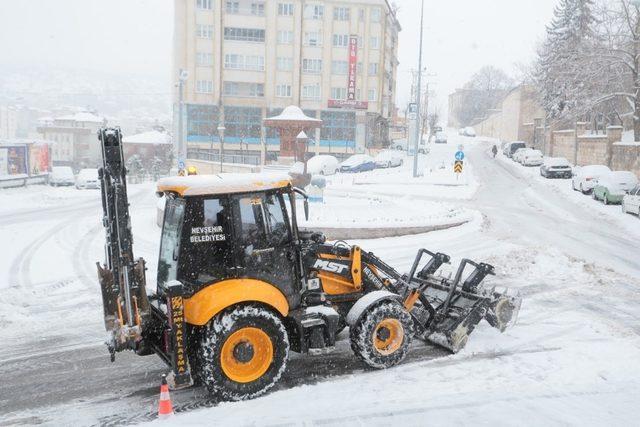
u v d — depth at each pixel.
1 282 12.91
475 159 56.31
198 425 5.97
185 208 6.55
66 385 7.29
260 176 6.99
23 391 7.11
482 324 9.38
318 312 7.20
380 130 70.75
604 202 27.64
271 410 6.33
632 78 37.00
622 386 6.95
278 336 6.77
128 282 6.25
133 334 6.20
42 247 17.33
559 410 6.29
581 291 11.88
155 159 65.44
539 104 59.97
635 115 35.84
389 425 5.98
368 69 62.75
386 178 40.06
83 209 27.64
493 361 7.84
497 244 17.20
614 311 10.46
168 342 6.46
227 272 6.71
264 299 6.69
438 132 89.06
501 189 34.44
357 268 7.88
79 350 8.59
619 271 14.20
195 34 60.31
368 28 61.94
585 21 53.09
